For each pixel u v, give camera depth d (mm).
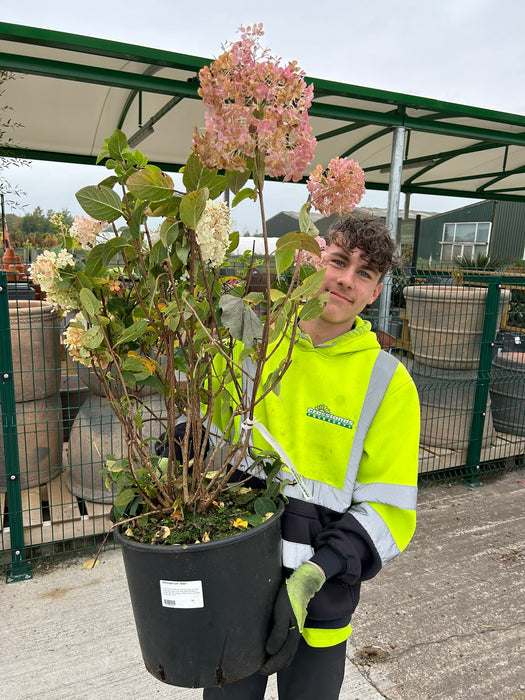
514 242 18750
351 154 7887
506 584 2719
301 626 900
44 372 2973
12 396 2551
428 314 3906
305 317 872
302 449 1172
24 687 1988
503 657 2203
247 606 946
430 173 9461
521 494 3822
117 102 5676
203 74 654
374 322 3994
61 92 5293
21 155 6930
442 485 3957
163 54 3439
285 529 1146
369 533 1071
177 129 6688
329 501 1150
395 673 2102
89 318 872
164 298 926
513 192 11625
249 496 1090
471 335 3799
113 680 2031
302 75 670
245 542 923
